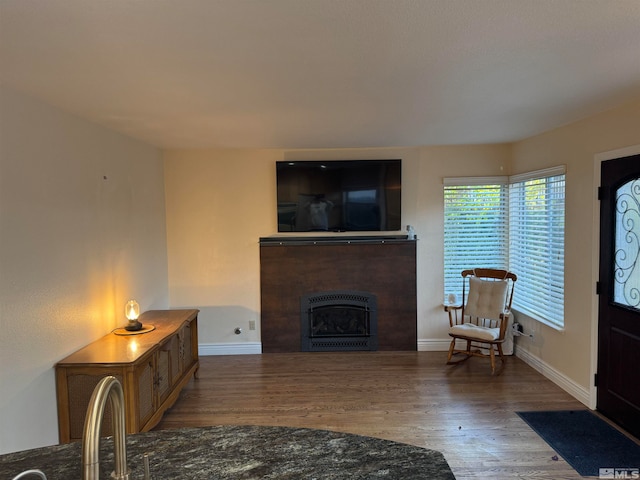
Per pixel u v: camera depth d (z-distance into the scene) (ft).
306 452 4.35
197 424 11.39
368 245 16.92
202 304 17.06
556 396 12.75
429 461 4.17
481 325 16.47
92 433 2.85
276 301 17.08
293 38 5.94
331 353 17.07
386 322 17.13
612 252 10.94
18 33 5.65
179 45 6.14
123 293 12.78
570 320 12.78
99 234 11.35
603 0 4.93
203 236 16.89
